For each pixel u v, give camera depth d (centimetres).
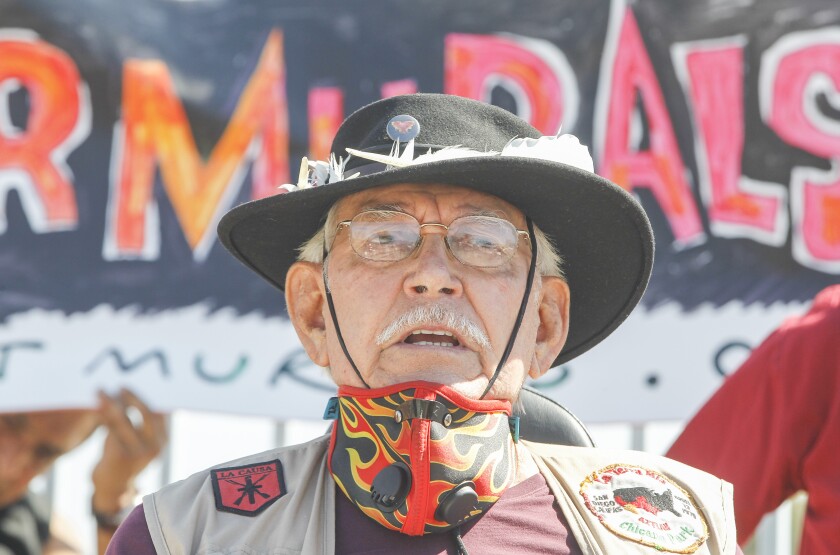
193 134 681
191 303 675
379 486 348
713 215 670
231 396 671
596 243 405
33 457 747
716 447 525
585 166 379
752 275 665
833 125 670
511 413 392
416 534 353
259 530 357
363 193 376
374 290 362
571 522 368
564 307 408
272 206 373
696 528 376
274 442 756
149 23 686
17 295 673
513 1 684
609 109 676
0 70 682
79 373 671
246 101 683
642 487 384
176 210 679
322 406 671
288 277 401
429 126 379
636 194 673
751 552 797
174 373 673
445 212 368
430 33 683
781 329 526
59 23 685
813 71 673
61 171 680
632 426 679
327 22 686
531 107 679
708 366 664
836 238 666
